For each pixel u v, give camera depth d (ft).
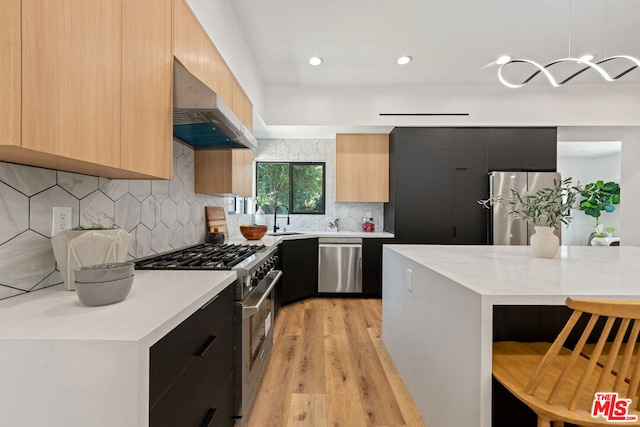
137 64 3.76
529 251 7.52
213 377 3.95
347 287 13.25
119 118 3.42
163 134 4.40
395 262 7.41
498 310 5.08
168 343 2.70
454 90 13.03
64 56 2.64
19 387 2.22
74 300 3.17
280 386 6.47
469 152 13.10
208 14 6.24
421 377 5.55
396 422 5.41
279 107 12.92
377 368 7.24
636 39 9.55
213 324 3.93
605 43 9.78
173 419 2.80
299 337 9.03
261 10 8.11
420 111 13.03
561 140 15.47
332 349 8.23
